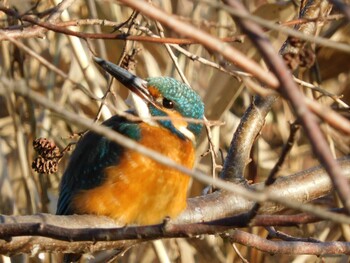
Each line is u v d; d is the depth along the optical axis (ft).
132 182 27.86
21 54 42.11
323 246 26.37
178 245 41.88
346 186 13.93
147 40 25.11
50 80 42.04
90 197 28.07
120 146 28.19
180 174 28.40
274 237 28.53
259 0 44.09
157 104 30.22
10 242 23.70
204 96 41.65
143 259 41.93
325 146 14.19
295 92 14.42
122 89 41.37
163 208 28.43
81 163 28.91
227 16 40.88
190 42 24.91
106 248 25.71
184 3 42.78
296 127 17.26
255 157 40.60
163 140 29.43
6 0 30.42
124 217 28.07
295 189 29.86
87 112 43.34
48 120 42.22
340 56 45.32
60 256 40.70
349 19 15.64
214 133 40.88
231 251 42.91
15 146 42.83
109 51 43.04
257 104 30.86
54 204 41.37
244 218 19.11
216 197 29.73
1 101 43.93
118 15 42.22
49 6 39.24
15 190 42.22
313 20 25.72
